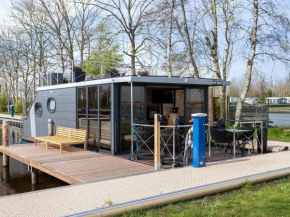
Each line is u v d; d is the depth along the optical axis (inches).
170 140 291.4
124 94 346.3
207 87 394.6
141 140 317.1
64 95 444.1
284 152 350.3
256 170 254.4
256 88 1213.1
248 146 385.7
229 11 652.1
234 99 1075.3
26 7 1026.1
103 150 359.9
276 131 552.1
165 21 667.4
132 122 316.8
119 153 346.3
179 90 390.0
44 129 508.4
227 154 350.3
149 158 320.8
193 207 179.5
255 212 169.2
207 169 258.8
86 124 394.6
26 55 1128.8
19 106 1476.4
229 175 236.8
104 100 357.1
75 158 325.1
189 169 259.6
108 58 821.2
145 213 170.2
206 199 194.2
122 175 249.4
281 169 253.6
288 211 169.9
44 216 156.7
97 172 260.7
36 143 424.5
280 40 585.6
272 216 163.3
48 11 954.1
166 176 236.5
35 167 312.8
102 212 161.2
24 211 163.8
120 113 345.1
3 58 1269.7
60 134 427.8
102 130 362.6
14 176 386.6
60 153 356.2
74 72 482.9
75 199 183.2
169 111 399.5
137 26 803.4
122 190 200.8
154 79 326.6
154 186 209.2
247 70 617.3
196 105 385.7
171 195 186.4
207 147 402.0
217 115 648.4
